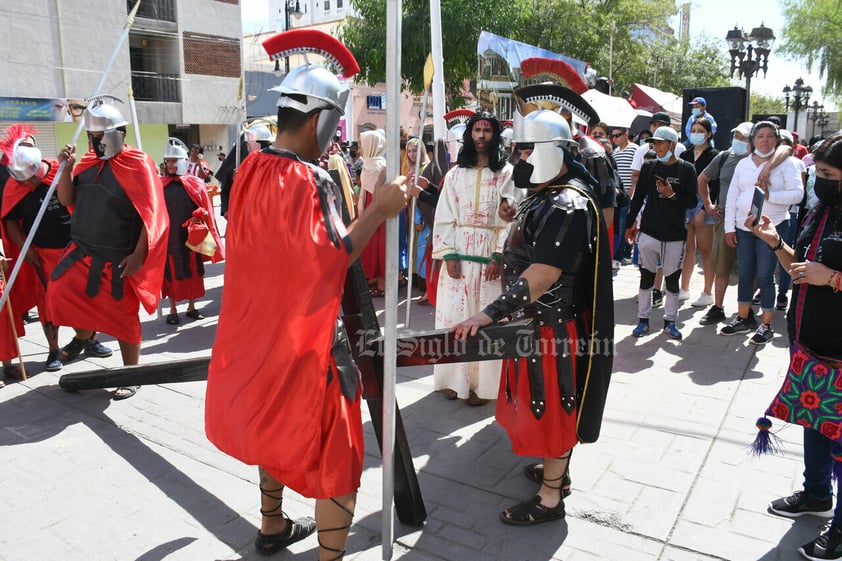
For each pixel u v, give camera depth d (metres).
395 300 2.51
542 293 2.87
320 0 56.94
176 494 3.54
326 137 2.50
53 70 19.86
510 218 4.09
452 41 16.95
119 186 4.71
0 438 4.22
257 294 2.32
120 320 4.86
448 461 3.87
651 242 5.94
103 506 3.42
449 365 4.79
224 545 3.09
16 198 5.24
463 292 4.55
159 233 4.83
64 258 4.83
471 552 2.99
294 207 2.26
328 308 2.28
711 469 3.68
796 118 23.89
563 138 2.94
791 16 34.28
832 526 2.86
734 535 3.06
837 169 2.74
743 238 5.94
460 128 6.91
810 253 2.88
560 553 2.97
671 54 32.22
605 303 2.96
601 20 23.64
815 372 2.88
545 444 3.05
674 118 17.00
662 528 3.13
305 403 2.30
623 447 3.96
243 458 2.38
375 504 3.42
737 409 4.48
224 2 24.06
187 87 23.66
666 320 6.16
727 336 6.12
